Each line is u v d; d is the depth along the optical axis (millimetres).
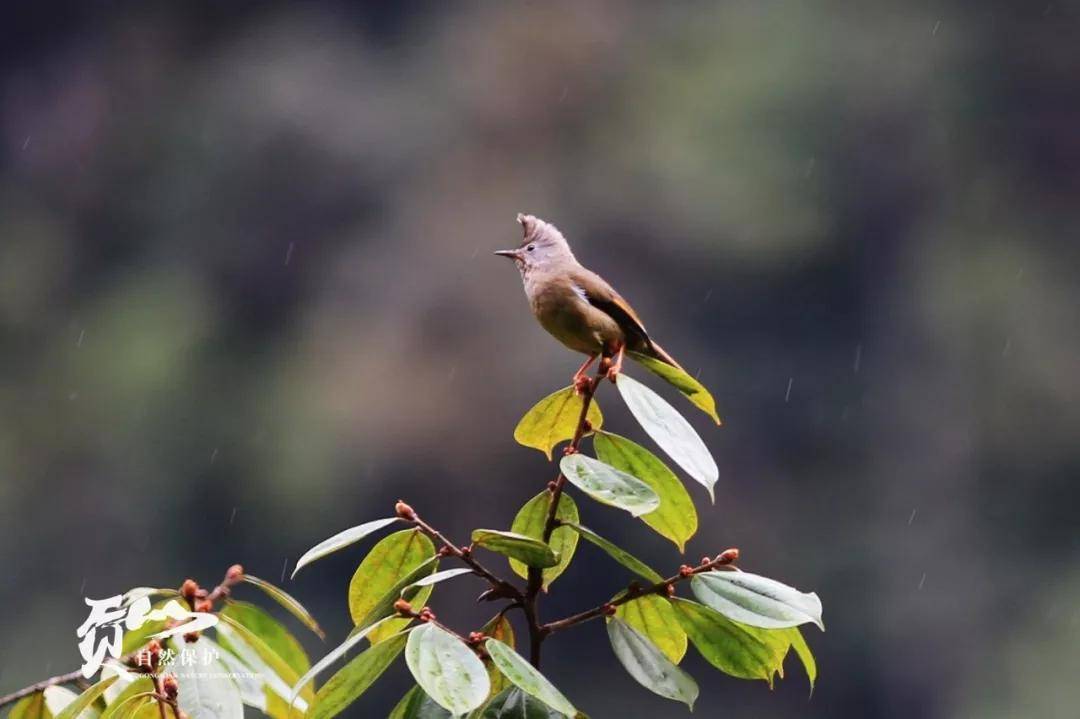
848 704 20547
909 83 26391
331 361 22891
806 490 22312
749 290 24406
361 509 21094
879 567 21453
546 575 3529
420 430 21344
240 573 3574
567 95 25922
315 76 26641
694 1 27391
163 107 27141
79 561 21656
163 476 22531
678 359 23562
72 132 27156
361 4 27828
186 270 25219
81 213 26453
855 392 23469
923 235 25375
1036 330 24031
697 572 3182
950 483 22531
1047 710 19781
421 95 26141
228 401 23141
